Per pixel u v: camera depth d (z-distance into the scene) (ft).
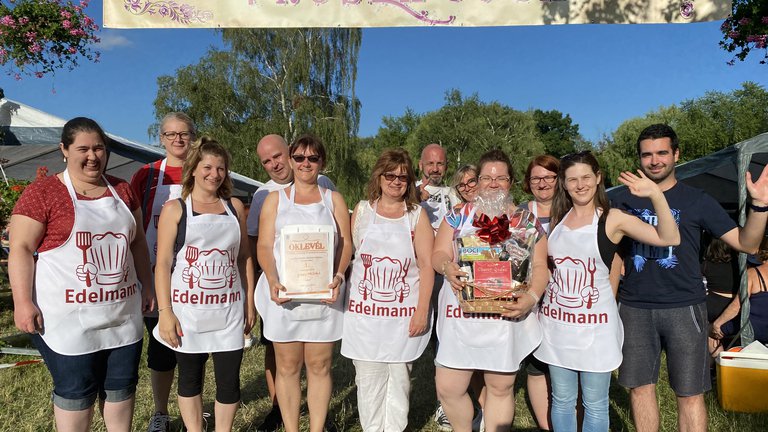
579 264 10.60
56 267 9.93
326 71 95.71
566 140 247.50
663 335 11.09
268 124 91.97
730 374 15.55
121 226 10.53
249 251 12.78
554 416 11.07
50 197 9.94
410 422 15.33
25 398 16.58
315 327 12.16
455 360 11.25
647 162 11.28
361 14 12.29
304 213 12.16
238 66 94.22
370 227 12.40
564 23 12.14
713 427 14.57
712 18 11.96
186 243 11.44
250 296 12.75
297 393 12.54
